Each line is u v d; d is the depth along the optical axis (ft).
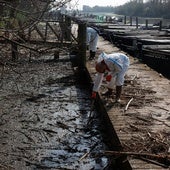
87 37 44.75
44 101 31.58
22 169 19.19
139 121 22.16
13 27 20.43
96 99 29.81
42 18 18.95
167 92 29.53
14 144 22.25
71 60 51.13
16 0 19.72
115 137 20.44
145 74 37.37
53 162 20.07
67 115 28.02
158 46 49.34
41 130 24.66
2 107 29.35
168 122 21.98
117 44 72.59
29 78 39.22
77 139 23.35
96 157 20.67
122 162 18.11
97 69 24.03
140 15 291.38
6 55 24.27
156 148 18.04
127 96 27.86
